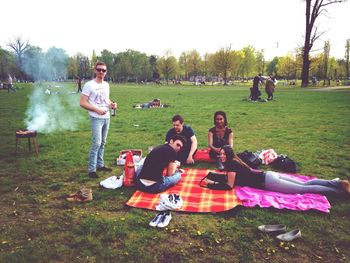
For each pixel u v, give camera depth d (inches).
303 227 186.2
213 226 188.1
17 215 203.5
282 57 3457.2
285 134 459.5
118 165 311.1
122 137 452.4
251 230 183.0
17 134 346.6
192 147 315.0
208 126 538.6
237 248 165.5
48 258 156.8
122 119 628.4
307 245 168.2
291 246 165.9
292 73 3398.1
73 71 4709.6
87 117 694.5
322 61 2888.8
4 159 333.1
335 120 584.7
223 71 3061.0
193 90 1854.1
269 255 159.3
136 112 745.0
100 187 252.1
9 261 153.3
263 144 398.6
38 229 185.0
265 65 4173.2
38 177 276.1
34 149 378.6
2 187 251.0
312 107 806.5
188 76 4589.1
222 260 154.7
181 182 258.8
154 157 237.5
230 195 229.9
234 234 178.7
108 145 398.3
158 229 184.4
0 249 164.6
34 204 220.7
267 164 305.0
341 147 374.0
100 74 273.0
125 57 4426.7
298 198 222.7
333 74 3705.7
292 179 237.6
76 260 155.2
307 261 154.9
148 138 445.1
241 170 241.6
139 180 239.5
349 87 1792.6
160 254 160.1
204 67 3934.5
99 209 212.1
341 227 186.5
